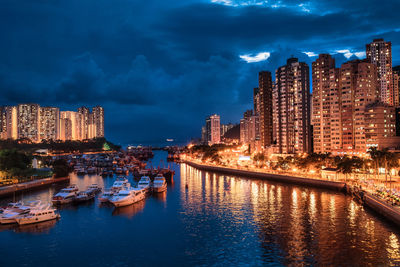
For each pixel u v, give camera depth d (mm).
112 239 89000
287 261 72875
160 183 165000
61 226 101188
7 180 172125
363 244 82062
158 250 80688
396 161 167000
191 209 121688
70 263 74000
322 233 90750
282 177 193125
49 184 189000
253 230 94500
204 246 82688
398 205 108438
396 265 70312
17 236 91875
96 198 145125
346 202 130250
